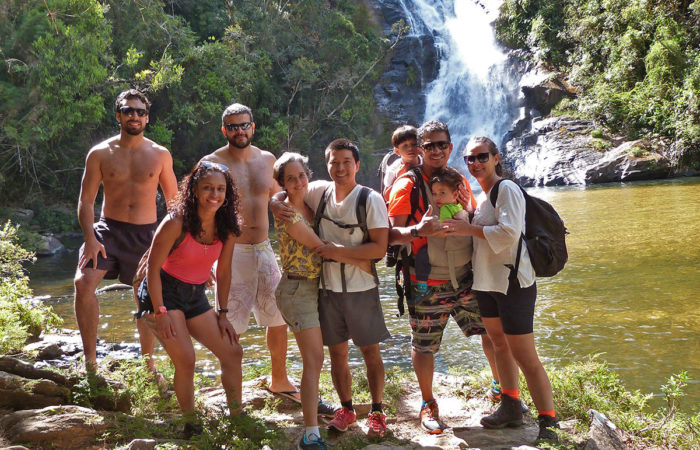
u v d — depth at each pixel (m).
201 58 25.89
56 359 4.96
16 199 22.92
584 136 30.45
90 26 20.39
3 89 19.47
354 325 3.55
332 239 3.55
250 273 4.19
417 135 3.88
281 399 4.30
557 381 4.39
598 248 11.89
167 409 3.97
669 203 18.00
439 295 3.73
